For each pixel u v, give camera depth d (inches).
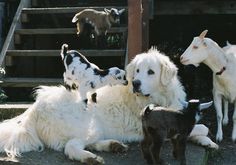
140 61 163.8
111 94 170.2
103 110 167.3
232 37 263.4
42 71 239.0
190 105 146.9
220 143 178.7
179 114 145.8
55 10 231.1
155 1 238.5
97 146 161.2
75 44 245.4
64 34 231.6
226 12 234.4
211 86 237.3
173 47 262.4
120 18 225.1
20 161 150.2
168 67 164.4
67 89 164.4
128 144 167.9
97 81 162.9
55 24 243.9
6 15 253.3
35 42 241.0
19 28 232.2
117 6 244.8
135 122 168.7
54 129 159.3
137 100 167.0
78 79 162.4
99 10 230.4
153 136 146.0
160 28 267.0
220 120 181.0
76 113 161.2
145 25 205.5
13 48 226.8
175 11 238.1
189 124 146.3
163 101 166.4
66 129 159.0
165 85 164.7
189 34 266.1
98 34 218.2
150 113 146.3
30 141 158.7
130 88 167.3
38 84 207.9
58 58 241.9
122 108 168.7
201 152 162.6
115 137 168.2
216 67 178.7
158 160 147.0
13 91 215.6
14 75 224.5
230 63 179.0
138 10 192.4
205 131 169.6
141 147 153.2
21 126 159.9
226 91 180.9
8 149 155.3
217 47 178.5
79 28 217.5
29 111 163.5
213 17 262.7
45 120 159.8
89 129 160.2
